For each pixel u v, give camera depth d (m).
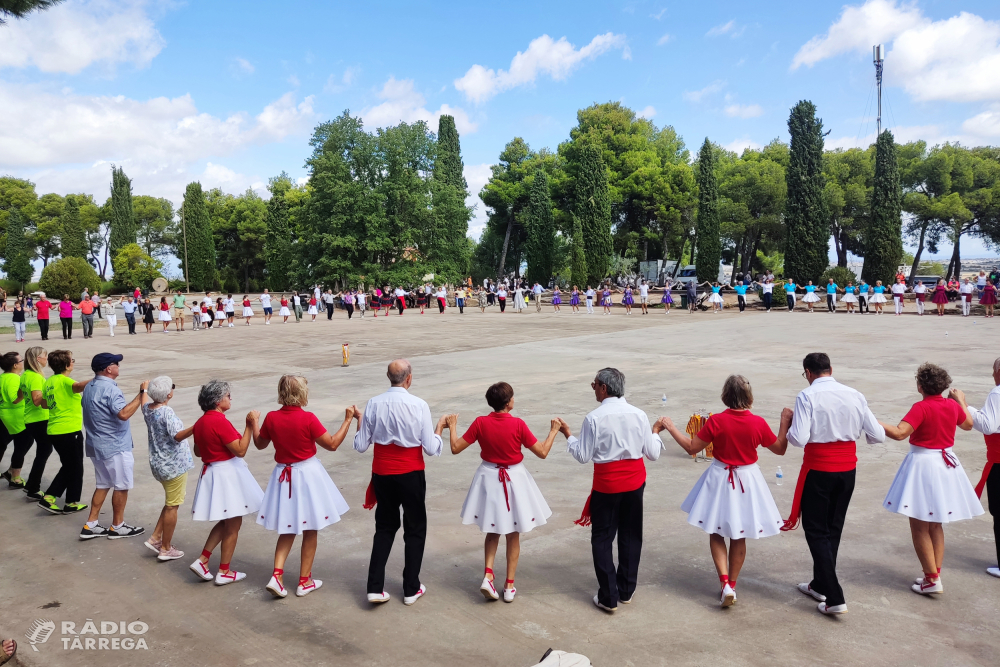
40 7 10.07
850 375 14.08
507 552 4.86
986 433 4.87
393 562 5.69
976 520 6.32
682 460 8.66
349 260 47.06
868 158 52.59
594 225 51.31
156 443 5.64
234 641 4.41
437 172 50.16
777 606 4.70
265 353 21.25
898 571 5.21
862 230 54.19
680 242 61.12
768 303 34.81
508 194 65.25
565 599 4.91
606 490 4.62
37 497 7.53
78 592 5.21
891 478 7.55
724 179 58.91
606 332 25.47
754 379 13.99
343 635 4.45
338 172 47.34
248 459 9.27
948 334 21.02
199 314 31.89
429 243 49.88
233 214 83.31
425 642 4.33
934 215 49.56
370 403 4.82
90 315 27.70
